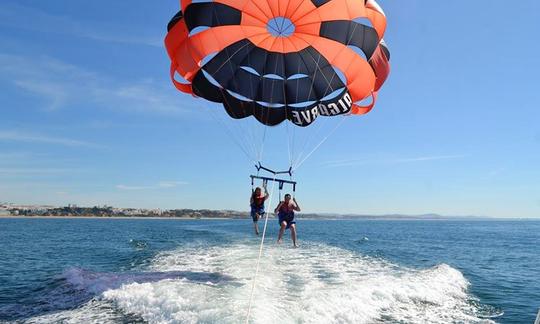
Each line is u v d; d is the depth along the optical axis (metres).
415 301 9.18
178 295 8.05
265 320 6.42
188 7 9.70
